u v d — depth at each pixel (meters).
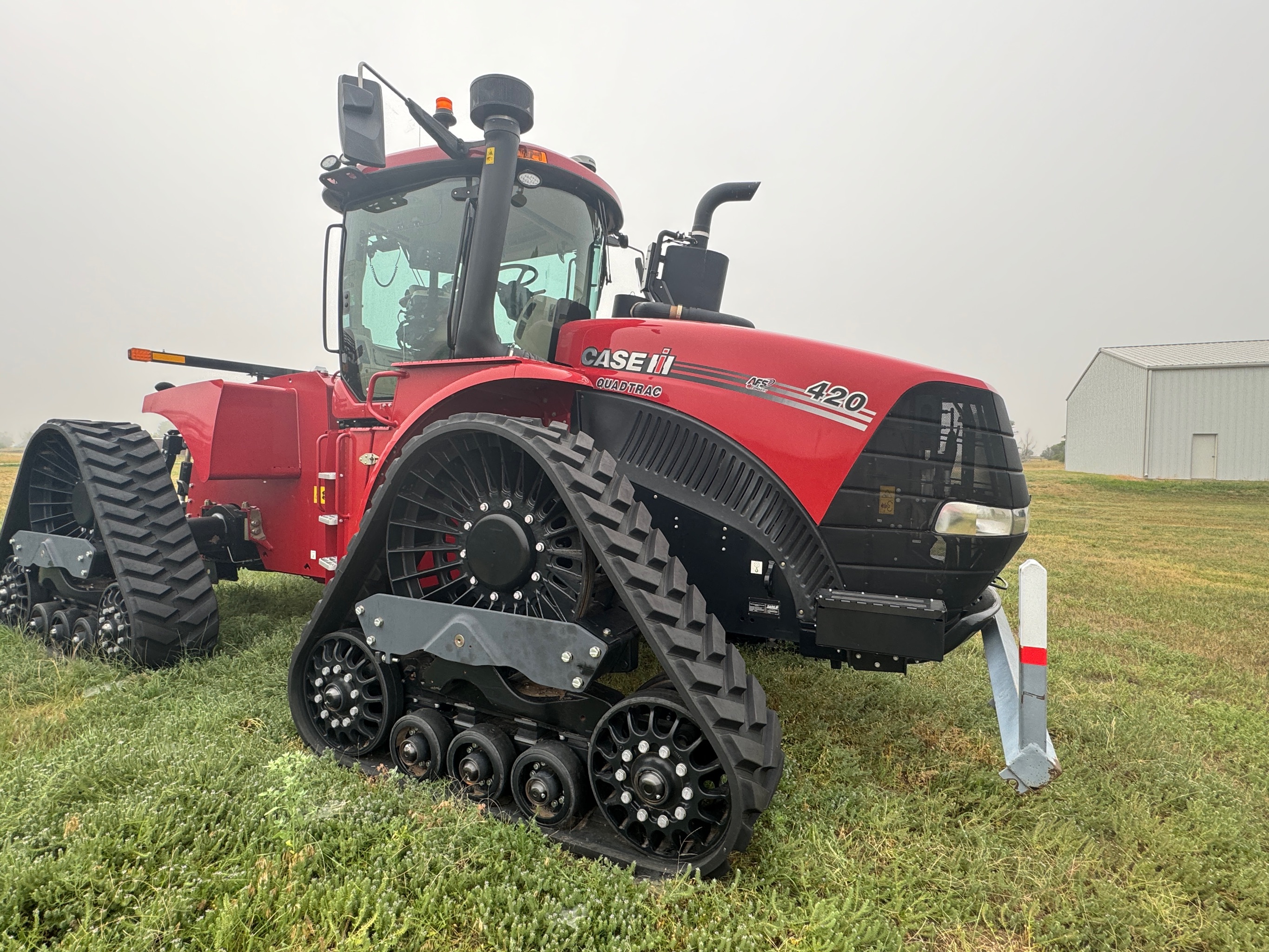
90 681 3.27
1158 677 4.09
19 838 1.93
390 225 3.38
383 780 2.38
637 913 1.84
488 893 1.81
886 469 2.34
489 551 2.31
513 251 3.20
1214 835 2.35
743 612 2.63
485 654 2.26
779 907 1.89
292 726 2.81
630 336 2.71
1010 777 2.46
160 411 4.07
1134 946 1.88
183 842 1.97
